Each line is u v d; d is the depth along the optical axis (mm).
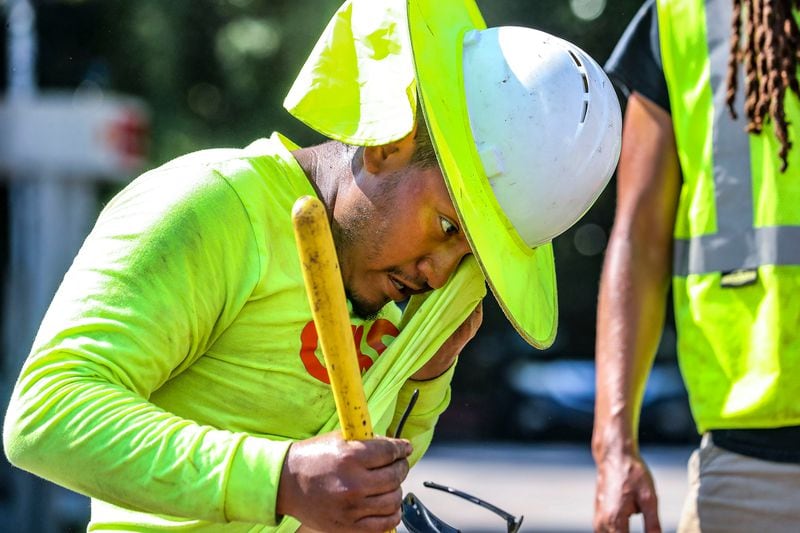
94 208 25594
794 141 8445
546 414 52156
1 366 29047
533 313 6609
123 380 5699
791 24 8398
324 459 5410
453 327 6684
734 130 8609
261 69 38531
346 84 6160
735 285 8508
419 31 6062
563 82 6277
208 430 5570
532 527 29047
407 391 7238
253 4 38344
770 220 8438
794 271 8344
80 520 21734
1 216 36719
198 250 5875
